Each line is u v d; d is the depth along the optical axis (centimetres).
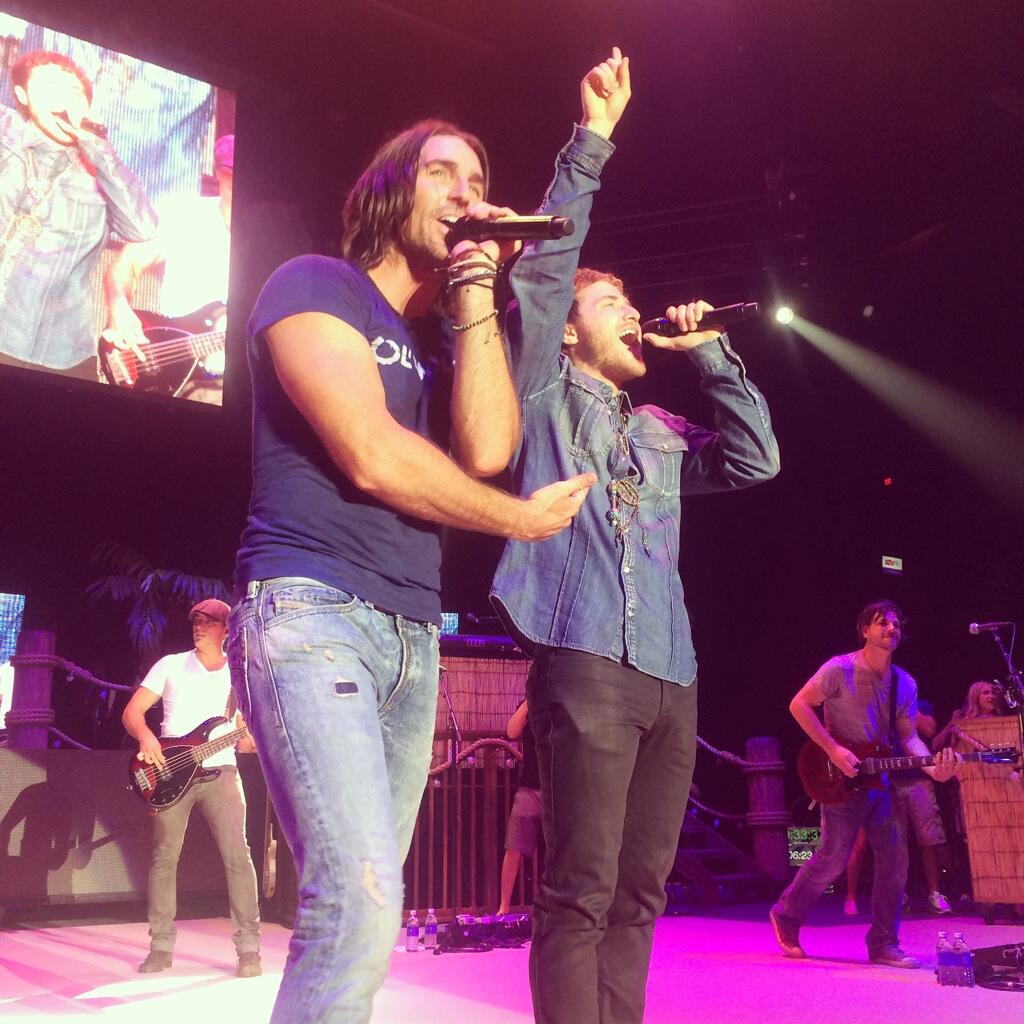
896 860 505
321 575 155
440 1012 396
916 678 1240
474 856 704
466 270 177
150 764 510
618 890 234
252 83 1027
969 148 891
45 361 874
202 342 953
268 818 704
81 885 680
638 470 244
